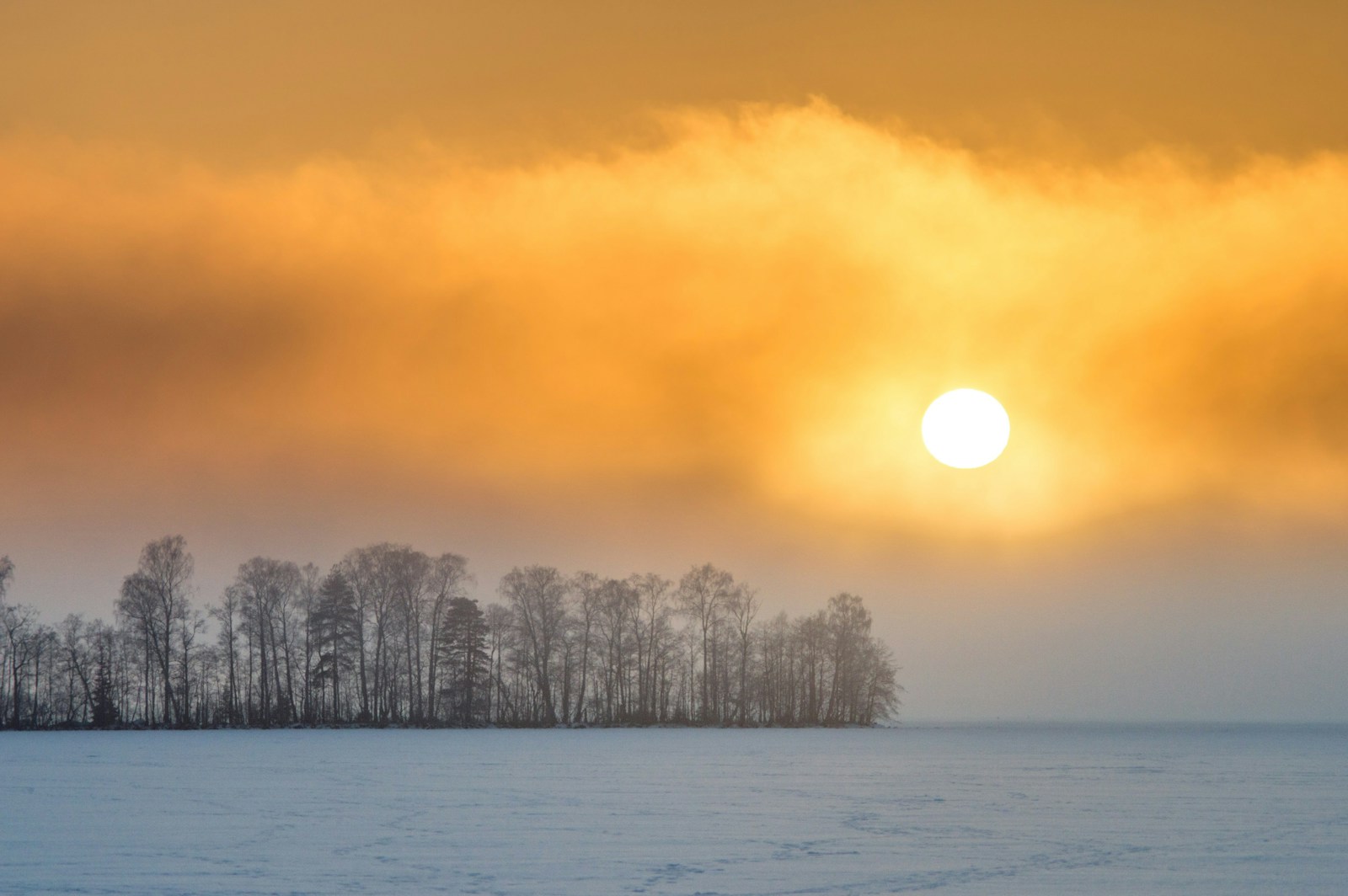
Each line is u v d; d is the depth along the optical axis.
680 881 32.88
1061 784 64.69
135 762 76.50
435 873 33.72
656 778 65.19
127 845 38.50
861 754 95.38
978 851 38.44
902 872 34.53
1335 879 33.88
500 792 56.09
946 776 69.50
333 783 60.69
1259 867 35.69
